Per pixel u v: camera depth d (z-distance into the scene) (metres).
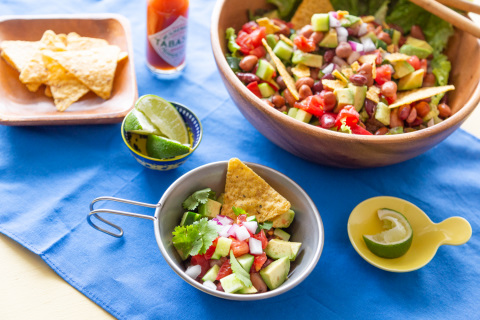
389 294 0.49
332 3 0.61
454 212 0.55
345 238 0.52
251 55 0.55
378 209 0.52
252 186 0.48
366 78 0.52
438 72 0.57
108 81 0.56
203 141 0.57
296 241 0.49
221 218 0.48
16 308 0.45
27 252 0.48
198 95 0.61
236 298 0.41
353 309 0.48
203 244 0.45
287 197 0.49
